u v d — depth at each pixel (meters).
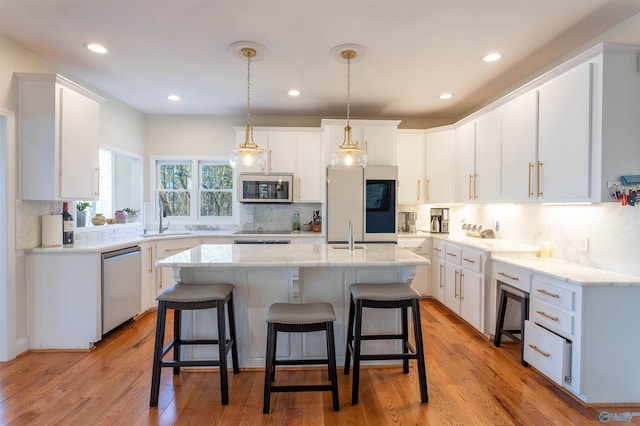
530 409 2.00
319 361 2.05
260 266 2.13
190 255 2.41
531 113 2.70
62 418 1.89
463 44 2.61
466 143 3.82
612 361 2.03
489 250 3.00
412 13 2.19
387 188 3.98
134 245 3.49
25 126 2.67
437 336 3.11
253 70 3.13
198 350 2.47
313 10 2.16
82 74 3.25
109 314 3.00
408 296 2.10
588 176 2.17
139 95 3.89
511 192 2.97
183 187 4.87
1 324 2.56
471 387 2.23
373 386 2.26
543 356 2.28
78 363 2.56
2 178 2.55
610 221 2.33
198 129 4.77
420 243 4.30
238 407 2.01
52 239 2.86
